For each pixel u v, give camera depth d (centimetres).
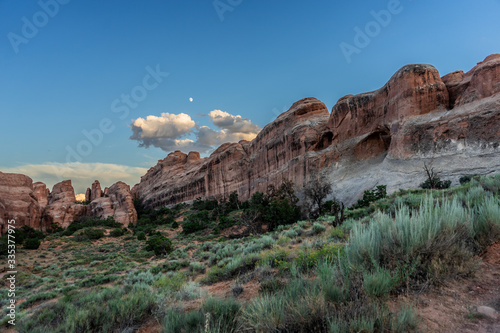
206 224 6006
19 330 568
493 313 233
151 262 2433
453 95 5069
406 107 5106
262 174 9250
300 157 7300
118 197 11488
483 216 416
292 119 8444
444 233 347
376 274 292
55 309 664
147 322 478
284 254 761
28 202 8700
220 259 1409
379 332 219
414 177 4362
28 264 3272
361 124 6303
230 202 9000
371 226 400
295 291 313
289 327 255
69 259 3512
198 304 520
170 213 10738
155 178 16788
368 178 5300
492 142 3803
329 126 7112
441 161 4247
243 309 329
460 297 273
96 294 767
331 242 781
